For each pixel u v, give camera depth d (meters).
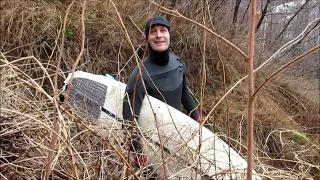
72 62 4.43
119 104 2.66
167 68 2.67
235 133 4.28
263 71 6.73
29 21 4.56
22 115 1.69
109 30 5.03
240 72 6.16
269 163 2.29
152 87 2.56
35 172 1.59
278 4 8.26
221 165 2.02
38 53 4.44
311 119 6.82
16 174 1.56
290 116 6.26
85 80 2.84
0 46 4.34
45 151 1.69
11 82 2.03
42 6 4.77
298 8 8.66
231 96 5.17
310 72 9.08
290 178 1.83
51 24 4.60
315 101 7.49
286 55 7.87
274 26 8.90
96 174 1.63
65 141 1.44
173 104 2.71
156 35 2.58
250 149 1.03
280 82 7.14
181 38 5.77
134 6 5.57
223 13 7.00
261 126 5.14
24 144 1.67
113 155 1.76
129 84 2.46
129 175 1.62
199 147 1.68
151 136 1.95
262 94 6.15
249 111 1.03
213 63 5.80
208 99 4.94
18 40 4.47
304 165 2.22
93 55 4.81
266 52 7.27
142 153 1.74
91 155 1.68
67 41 4.61
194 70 5.71
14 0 4.65
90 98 2.76
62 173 1.57
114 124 1.92
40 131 1.74
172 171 1.76
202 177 1.77
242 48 6.36
